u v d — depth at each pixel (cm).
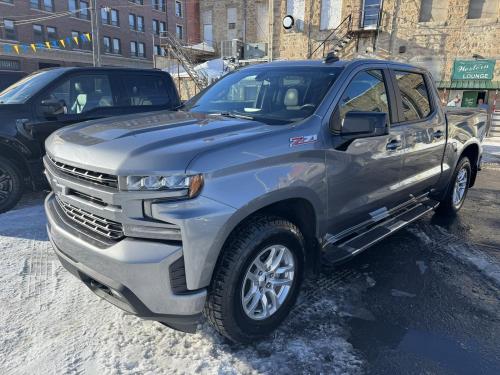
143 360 247
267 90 337
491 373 246
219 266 233
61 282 339
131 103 611
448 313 309
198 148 222
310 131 278
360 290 339
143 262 210
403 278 362
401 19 1769
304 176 268
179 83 2545
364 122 274
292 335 275
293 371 241
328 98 301
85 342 263
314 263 306
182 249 213
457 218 534
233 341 252
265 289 261
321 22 1962
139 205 212
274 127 269
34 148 508
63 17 4056
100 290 246
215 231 218
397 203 407
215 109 348
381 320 297
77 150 243
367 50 1856
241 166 230
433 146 430
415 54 1773
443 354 262
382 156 344
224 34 3366
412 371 246
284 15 2047
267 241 247
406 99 395
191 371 238
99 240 230
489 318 304
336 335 277
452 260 402
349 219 332
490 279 365
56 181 264
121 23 4606
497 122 1566
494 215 552
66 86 544
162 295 216
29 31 3825
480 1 1645
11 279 341
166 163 210
